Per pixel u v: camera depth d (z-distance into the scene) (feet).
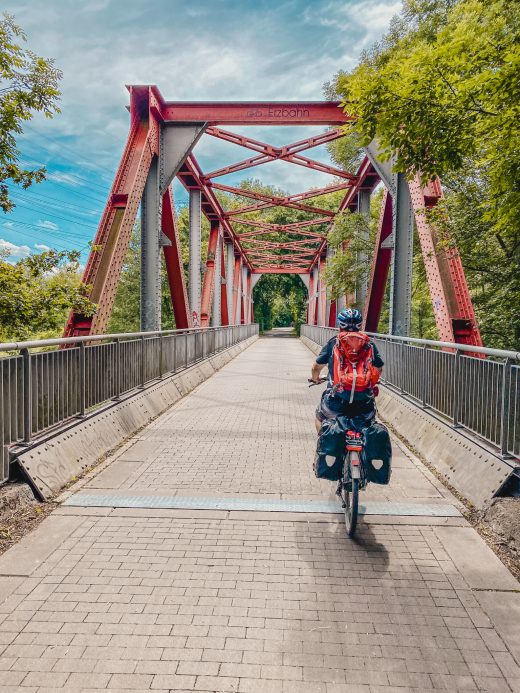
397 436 20.97
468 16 12.67
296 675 6.98
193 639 7.76
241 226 173.99
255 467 16.58
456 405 16.44
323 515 12.60
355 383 11.33
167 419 24.18
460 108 11.94
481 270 33.50
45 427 14.84
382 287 43.39
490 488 12.62
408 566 10.05
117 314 115.03
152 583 9.36
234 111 36.09
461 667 7.16
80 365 17.35
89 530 11.59
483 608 8.62
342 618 8.32
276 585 9.32
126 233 29.14
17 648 7.54
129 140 31.35
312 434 21.34
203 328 44.96
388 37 32.96
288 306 253.24
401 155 13.50
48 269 25.89
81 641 7.70
